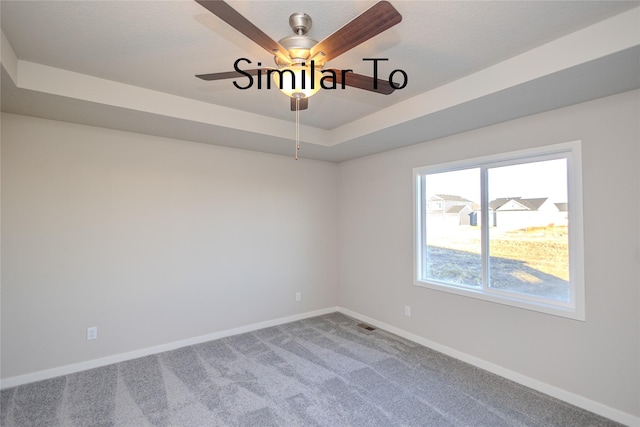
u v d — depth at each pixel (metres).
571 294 2.42
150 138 3.25
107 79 2.41
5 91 2.17
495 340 2.81
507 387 2.57
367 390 2.52
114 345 3.02
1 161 2.59
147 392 2.49
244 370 2.84
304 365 2.94
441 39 1.86
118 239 3.06
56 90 2.23
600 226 2.24
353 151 3.92
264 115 3.20
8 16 1.65
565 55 1.83
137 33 1.81
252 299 3.88
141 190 3.19
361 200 4.26
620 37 1.64
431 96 2.57
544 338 2.51
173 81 2.45
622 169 2.15
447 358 3.11
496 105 2.39
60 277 2.80
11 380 2.59
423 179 3.58
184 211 3.43
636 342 2.09
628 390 2.11
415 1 1.52
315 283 4.44
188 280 3.44
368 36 1.40
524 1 1.53
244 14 1.63
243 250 3.82
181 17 1.67
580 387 2.31
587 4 1.56
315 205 4.45
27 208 2.68
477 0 1.52
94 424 2.11
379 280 3.98
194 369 2.86
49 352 2.74
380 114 3.03
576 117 2.35
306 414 2.22
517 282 2.76
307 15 1.63
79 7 1.58
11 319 2.61
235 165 3.78
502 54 2.04
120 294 3.06
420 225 3.57
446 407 2.30
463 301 3.06
